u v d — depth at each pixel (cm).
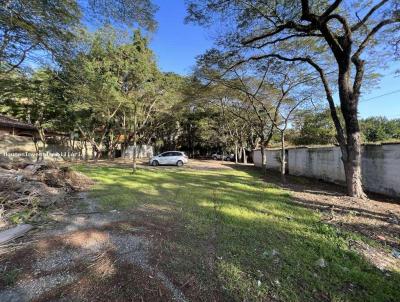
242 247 386
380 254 382
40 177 778
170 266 326
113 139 2839
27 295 260
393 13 700
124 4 629
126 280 291
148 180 1115
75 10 621
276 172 1717
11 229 432
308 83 1280
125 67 1498
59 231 446
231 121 2889
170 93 1761
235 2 808
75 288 274
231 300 262
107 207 616
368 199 751
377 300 268
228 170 1794
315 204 686
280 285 289
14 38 665
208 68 1261
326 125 2092
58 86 1584
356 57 775
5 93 1502
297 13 824
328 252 375
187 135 4144
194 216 545
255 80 1476
